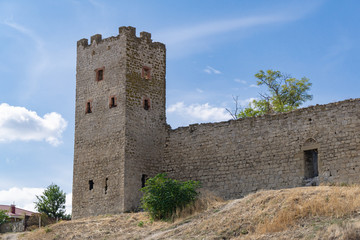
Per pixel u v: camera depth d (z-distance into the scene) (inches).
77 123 1710.1
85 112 1700.3
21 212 2600.9
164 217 1347.2
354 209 996.6
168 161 1652.3
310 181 1380.4
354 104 1343.5
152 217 1359.5
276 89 2154.3
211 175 1558.8
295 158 1416.1
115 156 1599.4
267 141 1475.1
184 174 1610.5
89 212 1616.6
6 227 1861.5
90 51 1734.7
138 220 1395.2
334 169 1343.5
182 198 1348.4
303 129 1417.3
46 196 2343.8
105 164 1616.6
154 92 1694.1
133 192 1574.8
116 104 1635.1
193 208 1312.7
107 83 1670.8
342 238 891.4
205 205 1309.1
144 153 1627.7
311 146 1392.7
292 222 1011.9
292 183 1407.5
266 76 2165.4
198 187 1517.0
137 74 1664.6
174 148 1649.9
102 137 1643.7
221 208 1243.2
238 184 1501.0
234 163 1521.9
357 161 1311.5
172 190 1357.0
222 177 1535.4
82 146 1681.8
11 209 2593.5
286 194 1133.1
